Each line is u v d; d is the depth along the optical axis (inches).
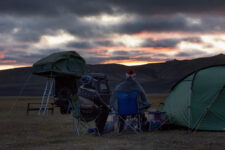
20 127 418.3
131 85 342.0
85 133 354.3
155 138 298.2
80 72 812.0
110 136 327.0
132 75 348.5
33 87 7150.6
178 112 371.2
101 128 338.6
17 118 576.7
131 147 247.6
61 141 293.3
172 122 376.8
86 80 339.6
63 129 396.5
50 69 756.6
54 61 764.6
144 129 366.6
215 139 287.4
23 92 6653.5
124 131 362.0
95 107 334.6
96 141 287.6
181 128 382.3
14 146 269.4
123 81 349.7
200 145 254.2
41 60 813.2
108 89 773.3
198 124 348.2
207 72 368.5
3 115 665.0
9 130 386.0
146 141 280.5
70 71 784.9
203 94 357.7
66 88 775.7
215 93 354.3
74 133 352.2
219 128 343.6
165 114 383.6
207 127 347.3
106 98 745.6
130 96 337.4
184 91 377.1
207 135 314.7
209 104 352.8
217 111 350.9
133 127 362.9
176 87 405.4
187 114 357.1
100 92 738.8
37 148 254.2
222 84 354.6
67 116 629.9
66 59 791.7
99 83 759.7
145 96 342.0
